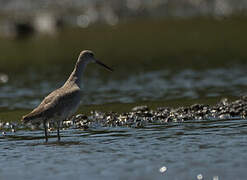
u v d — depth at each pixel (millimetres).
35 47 40406
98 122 17188
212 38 37781
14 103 22047
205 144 13258
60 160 12586
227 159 11883
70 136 15320
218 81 24562
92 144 14031
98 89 24500
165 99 20969
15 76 29953
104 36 42344
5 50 40344
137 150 13070
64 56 35469
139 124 16344
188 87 23484
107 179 11047
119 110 19234
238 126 15141
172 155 12453
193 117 16922
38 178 11336
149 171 11398
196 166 11531
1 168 12180
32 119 14727
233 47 34031
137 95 22297
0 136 15930
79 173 11508
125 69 29969
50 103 14875
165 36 40250
